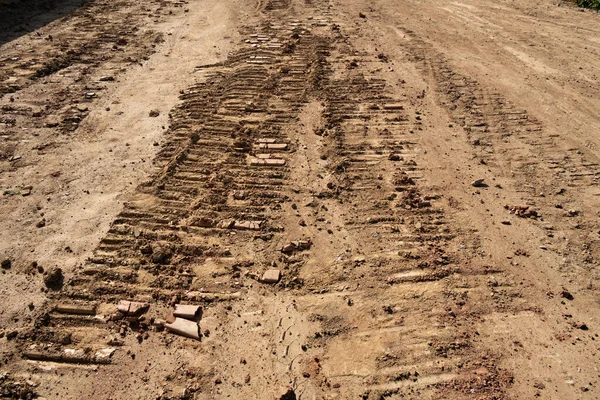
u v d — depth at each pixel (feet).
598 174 31.19
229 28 53.06
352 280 23.85
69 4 59.62
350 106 38.09
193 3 61.00
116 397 19.17
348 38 50.08
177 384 19.60
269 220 27.22
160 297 22.95
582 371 19.98
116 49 47.44
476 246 25.79
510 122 36.45
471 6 60.13
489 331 21.59
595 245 25.89
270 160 31.89
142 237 25.95
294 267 24.52
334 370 20.10
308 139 34.09
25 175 30.58
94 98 39.06
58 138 34.14
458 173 31.12
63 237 26.08
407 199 28.71
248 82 41.14
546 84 41.50
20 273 24.12
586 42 49.44
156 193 28.96
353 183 30.09
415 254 25.16
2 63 43.70
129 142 33.81
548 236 26.50
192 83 41.52
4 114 36.50
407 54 46.78
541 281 23.93
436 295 23.16
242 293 23.27
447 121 36.47
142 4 60.23
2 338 21.26
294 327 21.79
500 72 43.47
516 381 19.62
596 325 21.90
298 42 48.75
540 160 32.42
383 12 57.93
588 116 37.09
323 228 26.78
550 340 21.24
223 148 32.96
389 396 19.13
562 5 60.03
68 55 45.70
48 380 19.79
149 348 20.95
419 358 20.48
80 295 22.98
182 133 34.55
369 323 21.91
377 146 33.47
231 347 20.98
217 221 26.99
